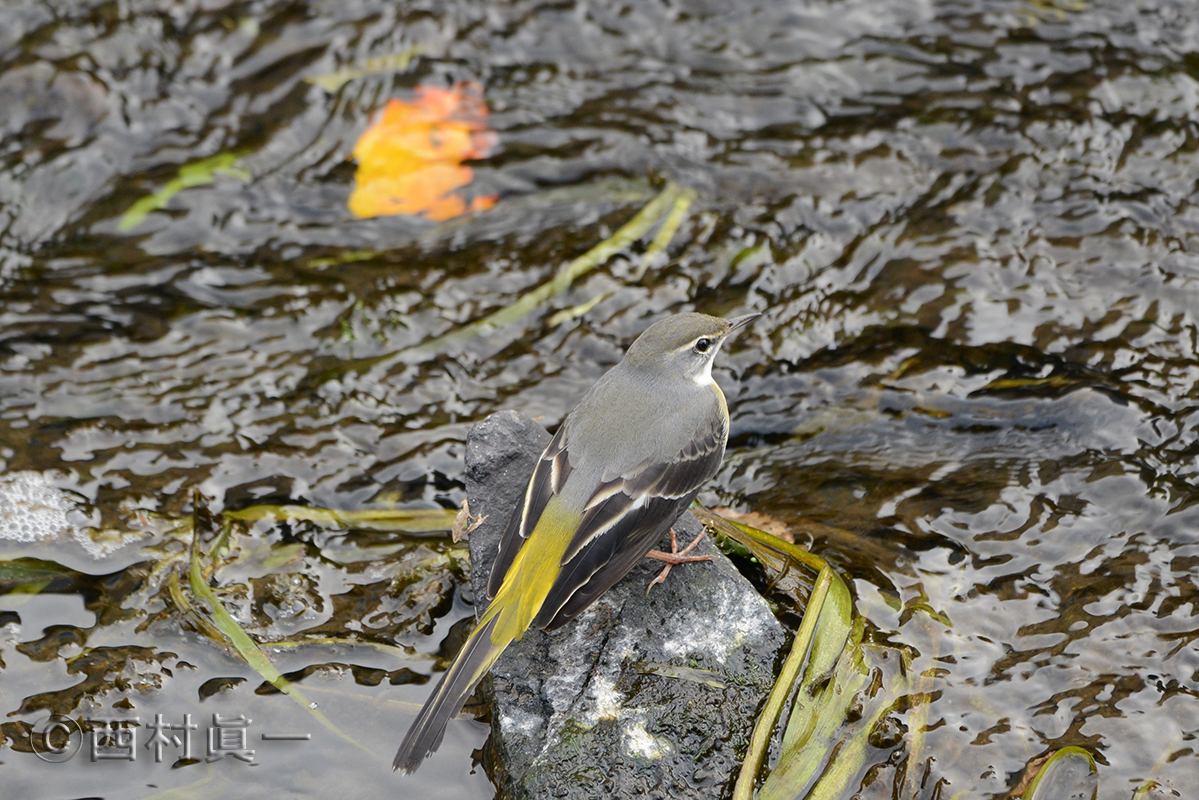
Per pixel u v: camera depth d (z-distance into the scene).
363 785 4.97
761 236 8.17
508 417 6.04
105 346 7.35
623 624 5.36
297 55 9.22
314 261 8.02
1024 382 7.13
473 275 7.96
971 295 7.70
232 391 7.12
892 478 6.62
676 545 5.61
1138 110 8.81
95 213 8.20
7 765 5.00
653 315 7.68
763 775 4.88
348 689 5.39
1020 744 5.03
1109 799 4.78
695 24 9.66
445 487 6.57
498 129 8.89
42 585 5.84
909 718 5.12
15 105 8.61
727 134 8.88
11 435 6.72
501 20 9.60
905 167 8.59
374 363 7.36
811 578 5.80
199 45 9.18
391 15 9.54
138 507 6.34
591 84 9.23
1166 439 6.70
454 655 5.59
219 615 5.66
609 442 5.41
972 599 5.77
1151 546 6.05
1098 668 5.38
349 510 6.41
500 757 4.99
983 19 9.62
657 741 4.88
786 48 9.49
